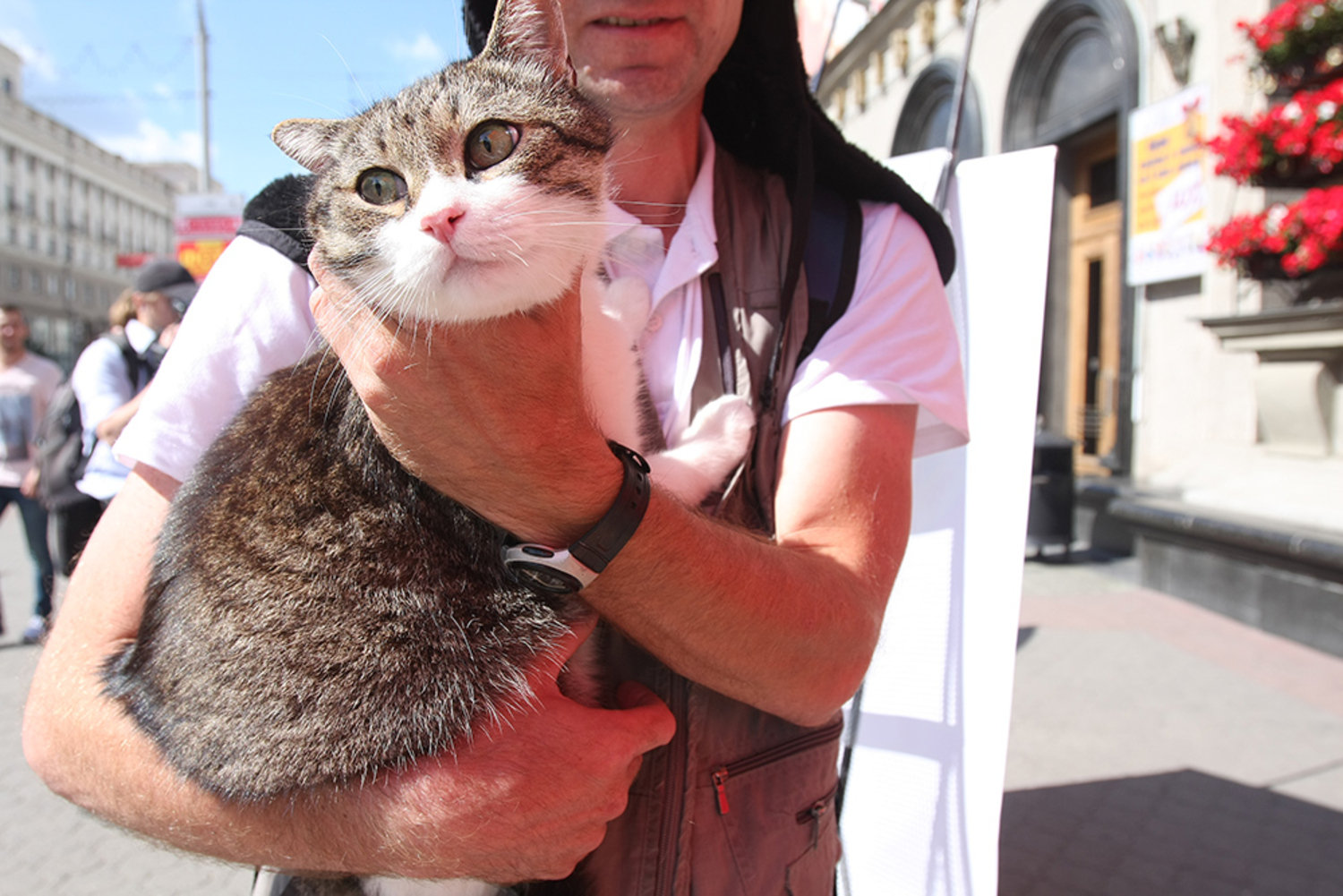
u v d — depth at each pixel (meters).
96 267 54.72
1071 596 5.64
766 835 1.21
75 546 5.00
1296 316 4.86
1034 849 3.03
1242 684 4.21
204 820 1.10
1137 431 6.94
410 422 0.97
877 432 1.30
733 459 1.30
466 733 1.11
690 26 1.37
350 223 1.30
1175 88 6.36
